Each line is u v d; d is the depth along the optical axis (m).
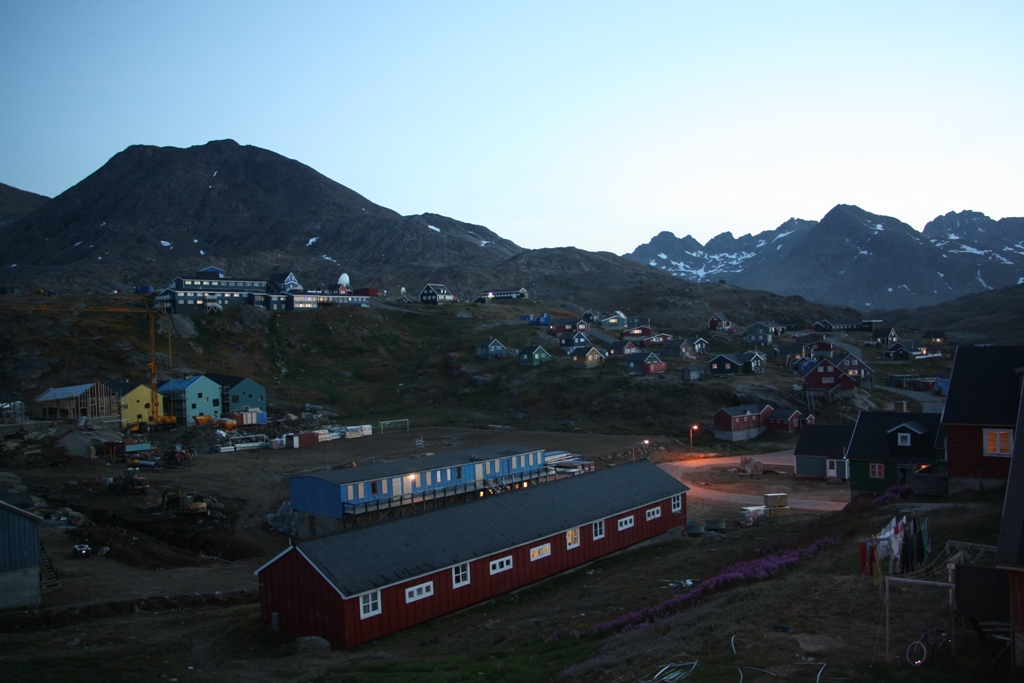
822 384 110.38
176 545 56.16
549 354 140.50
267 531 58.12
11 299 151.12
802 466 72.81
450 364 141.00
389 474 56.06
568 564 40.72
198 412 109.81
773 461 83.12
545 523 39.78
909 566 21.66
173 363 128.62
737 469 78.12
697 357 148.12
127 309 140.62
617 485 47.47
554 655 22.91
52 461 82.19
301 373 141.00
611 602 31.25
